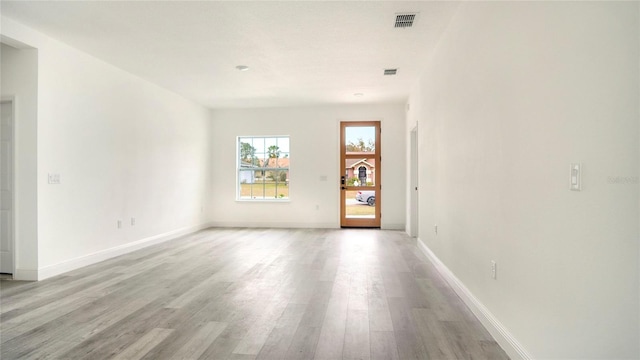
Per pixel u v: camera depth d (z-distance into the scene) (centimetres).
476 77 279
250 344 235
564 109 158
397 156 763
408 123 701
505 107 223
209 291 346
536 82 183
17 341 240
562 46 159
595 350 139
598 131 136
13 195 391
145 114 577
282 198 806
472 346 232
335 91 652
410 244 592
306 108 790
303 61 484
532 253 189
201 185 768
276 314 287
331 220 784
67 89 427
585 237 144
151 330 257
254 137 813
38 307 304
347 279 387
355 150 784
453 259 355
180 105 685
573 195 152
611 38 129
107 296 332
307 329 259
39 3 325
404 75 551
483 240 265
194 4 327
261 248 559
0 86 396
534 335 187
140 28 379
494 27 241
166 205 637
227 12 342
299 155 792
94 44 424
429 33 391
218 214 812
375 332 254
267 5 328
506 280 223
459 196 331
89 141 460
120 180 518
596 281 138
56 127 412
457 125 335
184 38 407
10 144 403
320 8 334
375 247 567
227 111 812
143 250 546
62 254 419
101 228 480
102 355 221
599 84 135
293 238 652
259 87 623
